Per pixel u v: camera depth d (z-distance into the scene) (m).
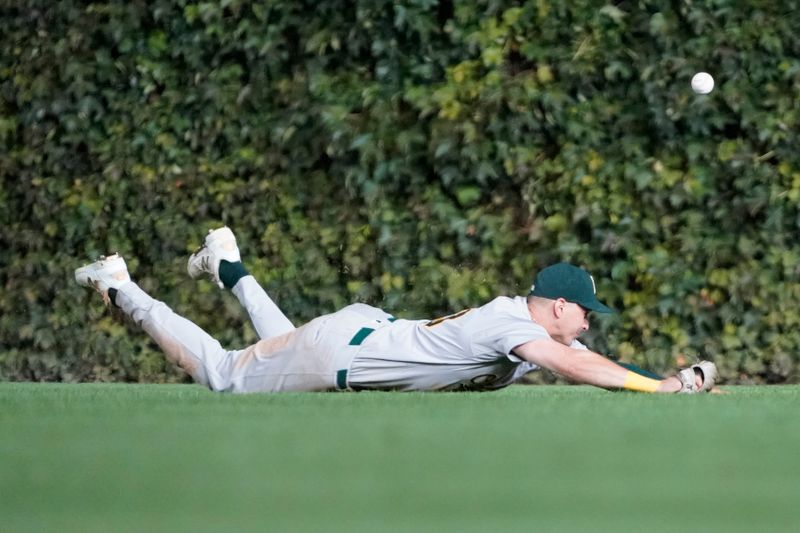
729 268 32.31
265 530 7.76
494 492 9.58
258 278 34.22
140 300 26.38
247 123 34.44
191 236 34.81
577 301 22.61
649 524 8.04
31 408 18.72
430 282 33.19
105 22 35.44
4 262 36.44
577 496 9.40
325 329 23.73
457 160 32.91
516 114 32.56
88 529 7.86
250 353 24.70
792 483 10.22
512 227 32.97
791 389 28.41
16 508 8.83
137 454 12.16
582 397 22.05
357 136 33.28
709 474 10.77
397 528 7.82
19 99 36.06
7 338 36.44
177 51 34.84
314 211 34.09
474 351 22.77
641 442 13.23
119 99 35.44
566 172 32.47
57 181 35.88
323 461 11.56
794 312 32.19
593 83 32.47
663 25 31.89
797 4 31.69
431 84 33.09
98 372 35.72
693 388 22.55
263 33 34.03
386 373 23.33
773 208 31.92
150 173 35.12
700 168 32.16
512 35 32.66
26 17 36.03
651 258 32.41
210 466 11.22
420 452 12.28
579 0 32.31
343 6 33.47
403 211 33.44
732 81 31.83
